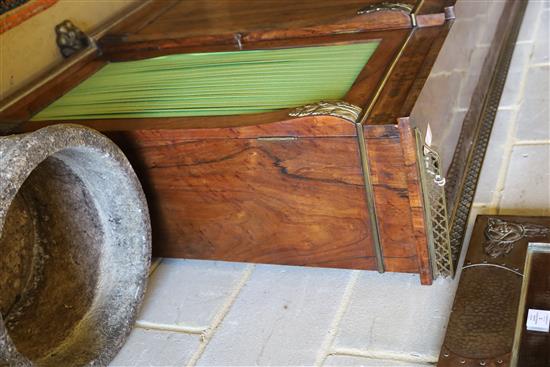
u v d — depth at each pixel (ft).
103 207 4.61
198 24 6.27
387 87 4.49
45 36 6.15
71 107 5.39
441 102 4.86
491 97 6.45
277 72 5.22
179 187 4.93
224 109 4.78
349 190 4.46
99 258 4.69
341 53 5.29
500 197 5.40
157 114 4.94
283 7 6.28
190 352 4.58
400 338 4.34
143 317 4.96
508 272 4.45
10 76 5.85
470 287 4.41
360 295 4.73
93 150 4.21
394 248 4.59
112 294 4.63
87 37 6.27
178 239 5.23
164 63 5.89
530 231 4.73
